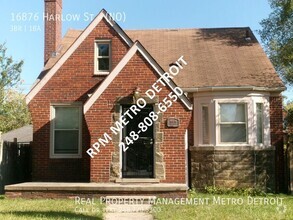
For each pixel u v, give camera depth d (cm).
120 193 1284
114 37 1653
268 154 1647
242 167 1616
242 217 979
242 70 1773
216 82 1681
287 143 1689
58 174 1630
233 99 1647
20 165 1791
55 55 1973
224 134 1647
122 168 1422
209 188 1602
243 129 1645
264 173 1628
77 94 1642
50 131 1642
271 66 1794
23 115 3425
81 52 1656
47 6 2053
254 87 1630
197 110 1689
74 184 1344
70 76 1652
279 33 2089
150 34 2195
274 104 1702
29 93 1650
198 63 1866
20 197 1302
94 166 1403
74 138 1650
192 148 1669
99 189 1287
